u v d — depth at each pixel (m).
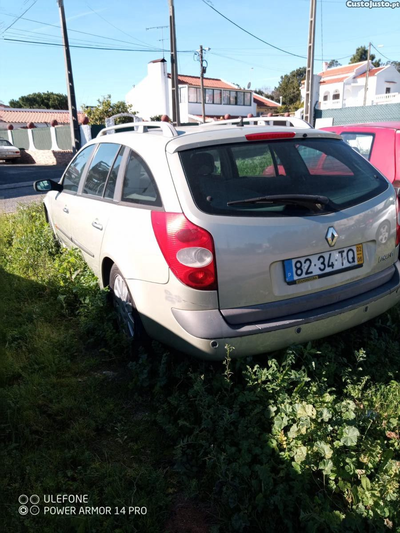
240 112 60.44
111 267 3.75
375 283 3.14
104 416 2.82
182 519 2.20
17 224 7.45
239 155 2.97
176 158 2.87
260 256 2.65
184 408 2.70
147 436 2.69
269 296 2.73
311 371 3.01
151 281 2.89
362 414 2.54
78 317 4.03
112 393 3.09
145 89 55.53
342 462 2.30
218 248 2.58
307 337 2.86
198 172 2.80
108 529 2.07
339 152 3.37
